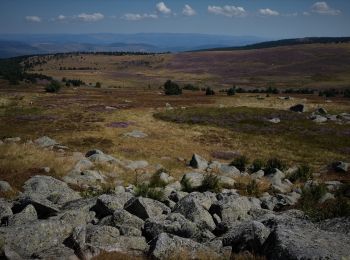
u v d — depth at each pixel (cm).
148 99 9688
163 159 4091
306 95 12062
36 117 6606
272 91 13112
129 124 6338
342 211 1568
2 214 1384
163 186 2448
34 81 16900
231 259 1084
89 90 12244
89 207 1484
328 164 4228
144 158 4088
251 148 5159
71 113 7112
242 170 3747
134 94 11125
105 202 1466
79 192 2003
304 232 1106
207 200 1636
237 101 9456
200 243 1199
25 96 9269
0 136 4794
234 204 1576
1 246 1078
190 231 1296
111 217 1363
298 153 4953
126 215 1354
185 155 4450
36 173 2316
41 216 1415
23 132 5300
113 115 7056
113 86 17188
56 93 10600
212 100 9619
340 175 3578
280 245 1016
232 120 7012
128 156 4125
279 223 1248
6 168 2312
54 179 1950
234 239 1196
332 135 5925
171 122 6800
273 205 2022
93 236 1179
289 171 3591
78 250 1104
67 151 3866
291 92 14025
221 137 5766
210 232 1334
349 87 16538
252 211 1628
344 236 1112
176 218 1392
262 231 1162
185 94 11438
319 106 8750
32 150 3102
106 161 3303
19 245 1113
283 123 6769
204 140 5516
